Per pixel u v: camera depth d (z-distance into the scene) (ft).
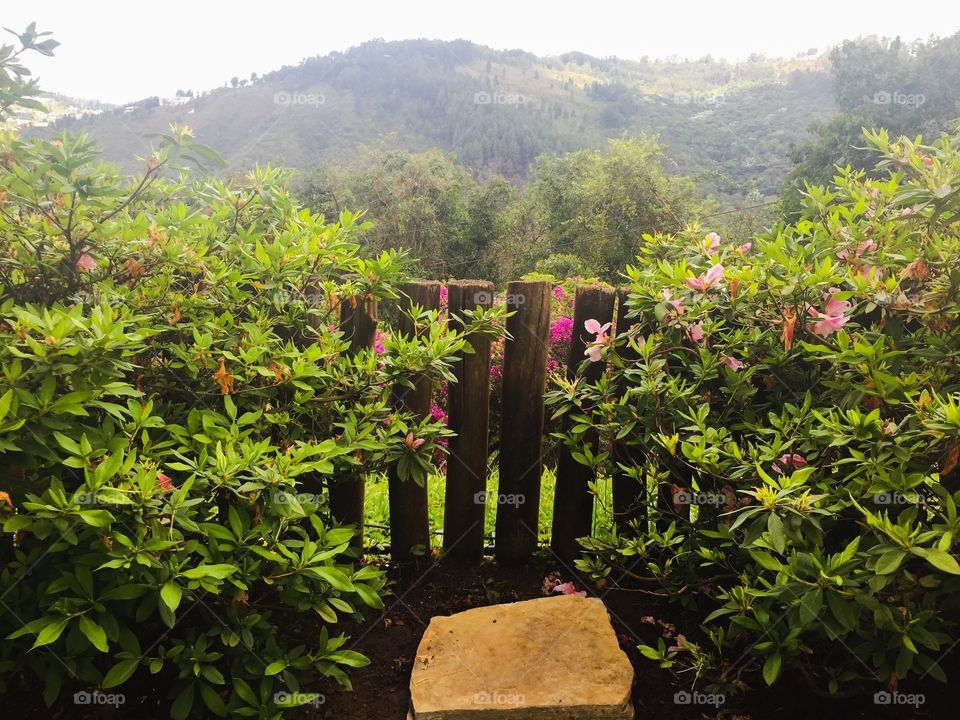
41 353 5.07
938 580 5.21
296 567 5.96
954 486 5.98
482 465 9.20
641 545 7.56
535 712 6.29
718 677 6.73
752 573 6.50
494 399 12.44
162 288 7.36
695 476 8.06
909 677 6.45
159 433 6.86
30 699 6.22
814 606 5.11
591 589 8.74
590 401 8.90
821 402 7.37
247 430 6.84
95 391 5.38
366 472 8.14
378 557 9.37
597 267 70.13
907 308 6.69
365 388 7.85
